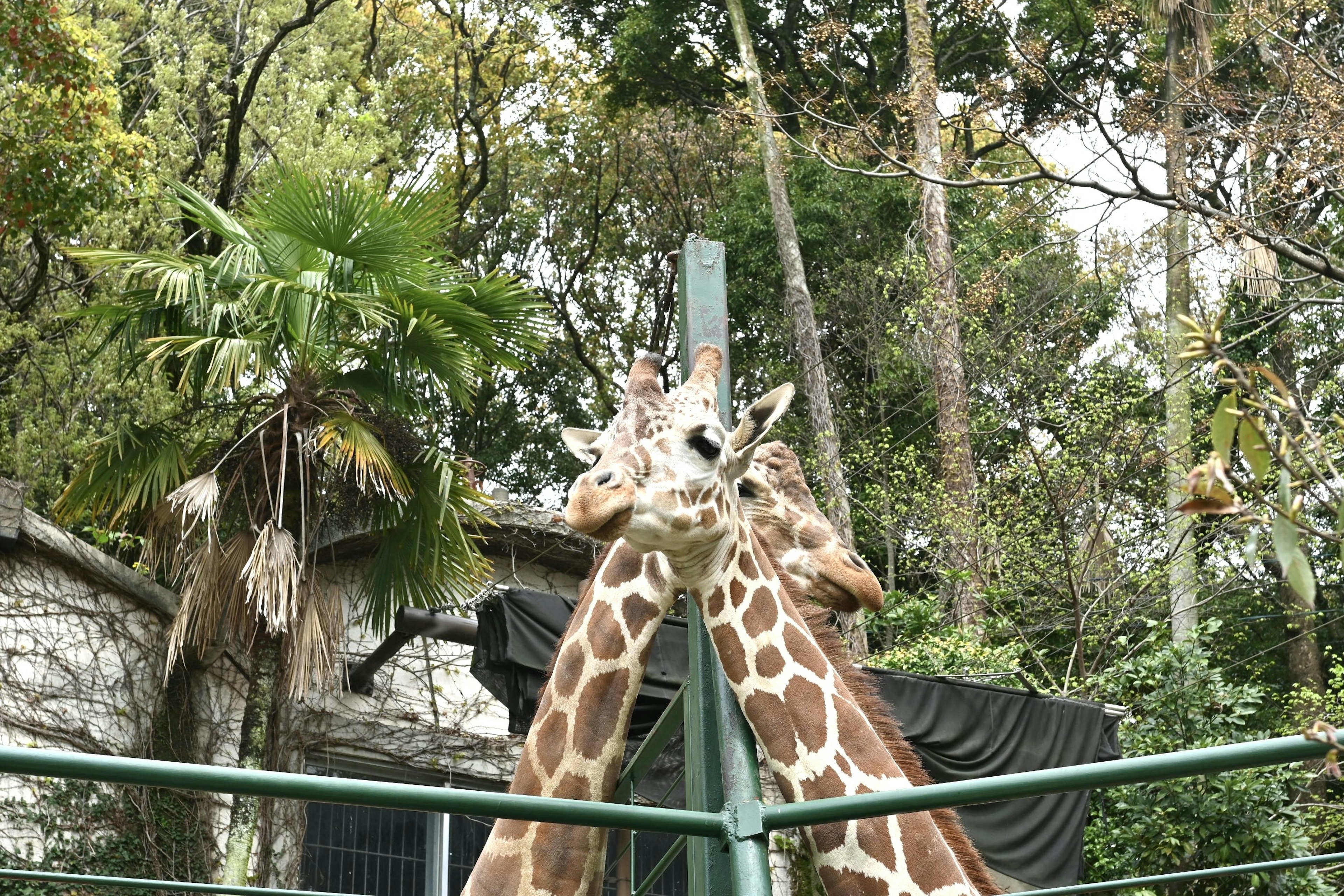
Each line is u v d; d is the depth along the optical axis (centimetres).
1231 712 1134
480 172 2444
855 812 297
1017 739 850
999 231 1809
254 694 1002
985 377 1759
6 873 355
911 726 829
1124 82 2234
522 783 435
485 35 2414
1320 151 1235
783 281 2306
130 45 1833
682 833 315
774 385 2264
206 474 985
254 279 995
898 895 390
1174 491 1483
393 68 2389
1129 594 1478
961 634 1321
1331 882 1209
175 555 998
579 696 437
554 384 2606
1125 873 1079
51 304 1622
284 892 380
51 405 1532
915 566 1895
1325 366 1762
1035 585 1489
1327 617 1998
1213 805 1054
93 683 1032
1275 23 1310
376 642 1216
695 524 390
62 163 1329
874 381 2212
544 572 1313
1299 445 184
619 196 2642
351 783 260
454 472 1055
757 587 419
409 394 1045
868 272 2166
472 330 1046
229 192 1734
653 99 2562
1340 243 1750
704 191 2608
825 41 1644
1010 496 1570
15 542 1004
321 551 1172
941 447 1828
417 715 1211
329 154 1802
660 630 840
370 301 1016
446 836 1173
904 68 2453
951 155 1471
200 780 250
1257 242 1341
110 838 1006
